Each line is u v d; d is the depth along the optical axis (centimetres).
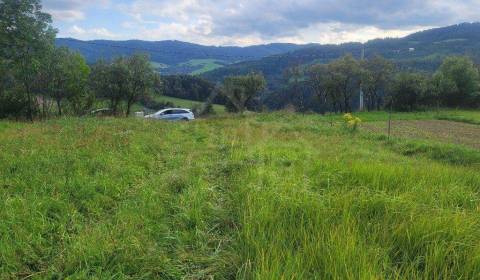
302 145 1327
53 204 545
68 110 3284
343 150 1297
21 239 430
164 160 956
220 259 394
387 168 763
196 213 518
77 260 388
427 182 700
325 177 717
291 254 381
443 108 5191
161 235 467
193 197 587
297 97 5944
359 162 887
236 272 370
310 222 450
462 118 3528
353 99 5988
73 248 403
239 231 458
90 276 366
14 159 815
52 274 369
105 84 3569
